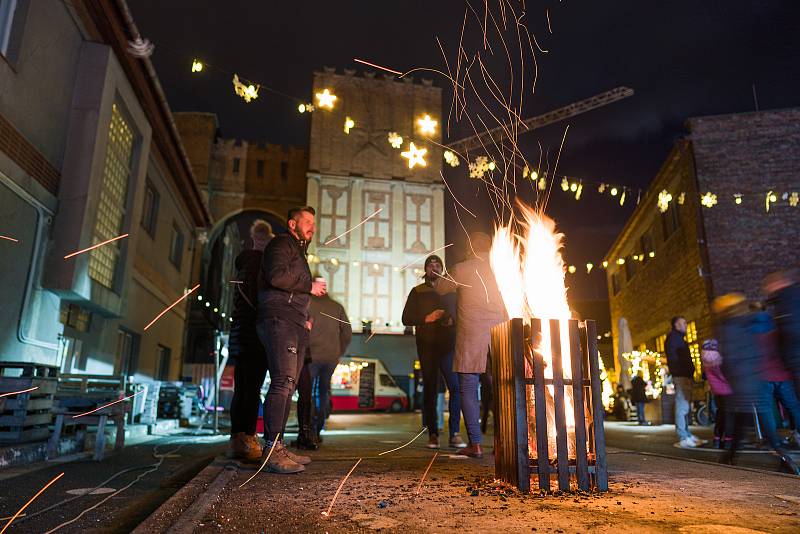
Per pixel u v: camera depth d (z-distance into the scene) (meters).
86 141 7.96
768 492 2.52
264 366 3.79
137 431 7.05
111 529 2.20
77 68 8.17
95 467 4.09
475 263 4.12
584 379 2.67
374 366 22.23
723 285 13.51
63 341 8.17
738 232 13.66
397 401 22.19
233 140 32.41
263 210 31.77
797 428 4.54
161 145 12.66
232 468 3.15
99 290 8.67
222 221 31.14
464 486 2.65
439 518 1.97
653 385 14.48
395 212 29.45
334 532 1.78
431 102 31.14
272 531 1.79
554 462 2.62
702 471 3.27
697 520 1.94
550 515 2.02
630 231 22.92
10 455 4.04
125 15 8.13
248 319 3.83
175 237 16.47
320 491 2.50
